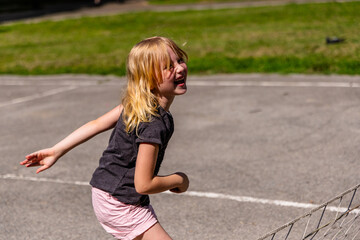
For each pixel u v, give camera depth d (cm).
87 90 1334
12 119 1073
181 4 4434
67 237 519
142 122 295
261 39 1978
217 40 2056
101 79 1484
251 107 1005
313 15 2692
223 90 1192
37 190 651
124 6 4744
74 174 702
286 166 669
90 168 722
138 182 295
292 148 740
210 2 4356
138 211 321
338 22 2302
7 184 681
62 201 610
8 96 1345
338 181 605
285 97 1065
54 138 904
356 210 518
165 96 312
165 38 311
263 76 1312
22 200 621
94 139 865
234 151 748
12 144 882
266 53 1638
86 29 3047
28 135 934
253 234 496
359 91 1054
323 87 1123
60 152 339
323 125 842
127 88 312
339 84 1136
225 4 3991
